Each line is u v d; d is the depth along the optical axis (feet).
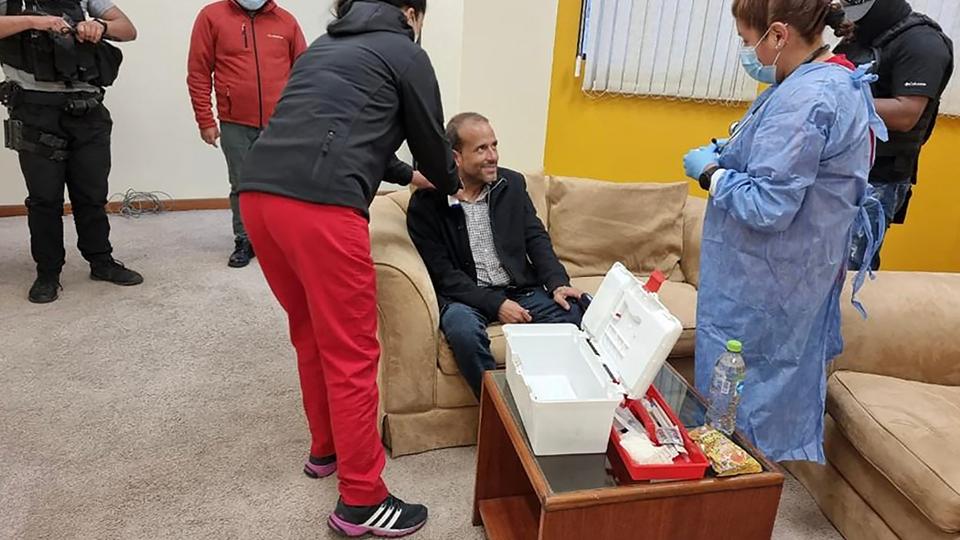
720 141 5.43
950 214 10.94
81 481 5.55
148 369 7.43
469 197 6.78
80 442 6.06
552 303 6.70
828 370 6.01
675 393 5.01
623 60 8.89
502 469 5.28
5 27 7.71
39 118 8.45
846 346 5.99
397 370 5.96
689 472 3.91
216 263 10.94
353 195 4.40
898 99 6.36
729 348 4.45
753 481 3.97
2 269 10.02
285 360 7.84
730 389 4.70
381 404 6.16
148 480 5.62
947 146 10.44
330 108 4.43
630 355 4.25
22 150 8.51
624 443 4.08
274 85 10.48
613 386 4.14
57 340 7.93
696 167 5.22
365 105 4.51
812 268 4.82
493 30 8.34
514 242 6.85
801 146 4.36
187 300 9.39
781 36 4.52
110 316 8.69
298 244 4.39
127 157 13.03
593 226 7.97
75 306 8.91
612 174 9.70
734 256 4.99
